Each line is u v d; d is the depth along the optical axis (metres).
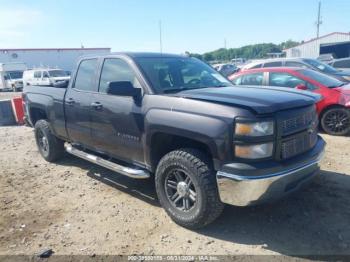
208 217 3.53
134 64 4.30
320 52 40.38
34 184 5.31
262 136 3.21
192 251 3.37
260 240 3.49
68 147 5.55
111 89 3.87
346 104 7.28
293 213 3.98
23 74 28.64
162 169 3.82
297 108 3.55
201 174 3.45
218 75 4.99
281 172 3.27
